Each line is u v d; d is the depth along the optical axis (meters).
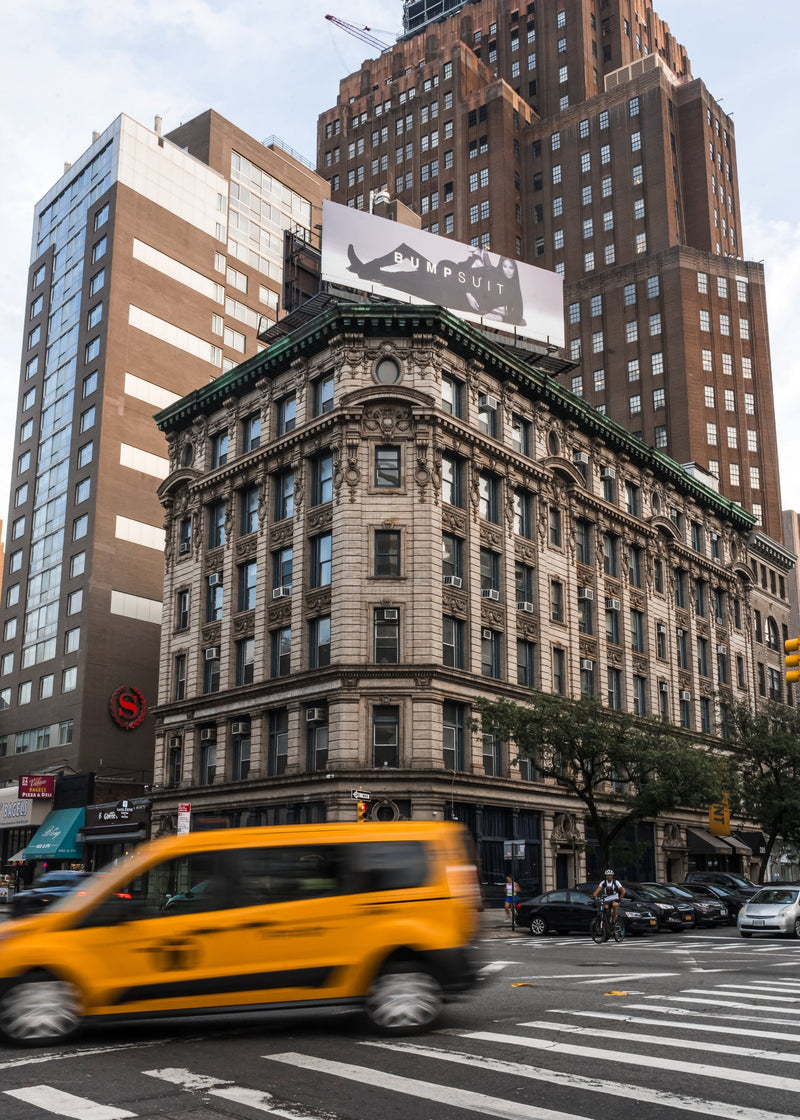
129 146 75.25
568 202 108.44
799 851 57.47
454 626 42.12
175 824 47.53
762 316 98.75
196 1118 8.00
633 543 56.59
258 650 44.84
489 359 45.81
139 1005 11.36
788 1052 10.63
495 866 41.88
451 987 12.14
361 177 120.75
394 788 38.44
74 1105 8.42
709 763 39.16
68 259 77.81
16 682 71.44
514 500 47.03
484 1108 8.26
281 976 11.70
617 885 29.80
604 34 118.62
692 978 18.25
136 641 67.44
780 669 72.81
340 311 42.72
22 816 61.44
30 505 75.25
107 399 69.38
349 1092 8.86
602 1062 10.12
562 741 38.03
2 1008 11.14
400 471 41.88
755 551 71.94
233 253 82.81
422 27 137.50
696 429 92.94
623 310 99.50
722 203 109.62
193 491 51.25
